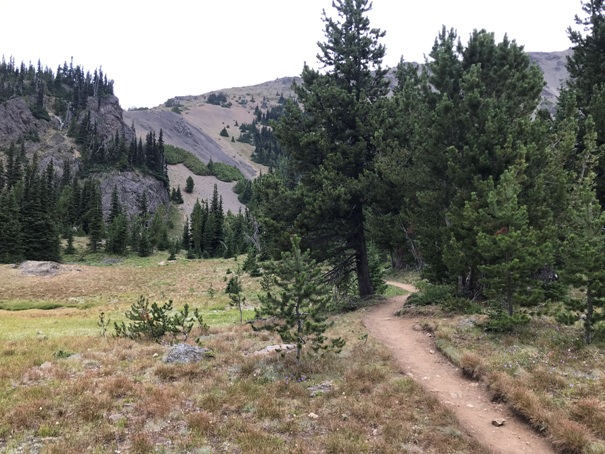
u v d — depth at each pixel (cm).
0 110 15788
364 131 2588
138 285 6125
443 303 1888
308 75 2859
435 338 1502
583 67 2919
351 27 2892
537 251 1381
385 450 759
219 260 8806
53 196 11250
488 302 1786
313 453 761
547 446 799
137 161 16862
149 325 1830
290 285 1262
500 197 1603
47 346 1630
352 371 1169
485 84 2155
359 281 2828
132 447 758
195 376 1198
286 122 2738
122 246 9975
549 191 1942
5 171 13275
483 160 1836
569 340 1275
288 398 1023
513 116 2108
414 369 1255
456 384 1126
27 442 780
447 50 2175
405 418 902
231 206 19600
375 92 2906
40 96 17712
